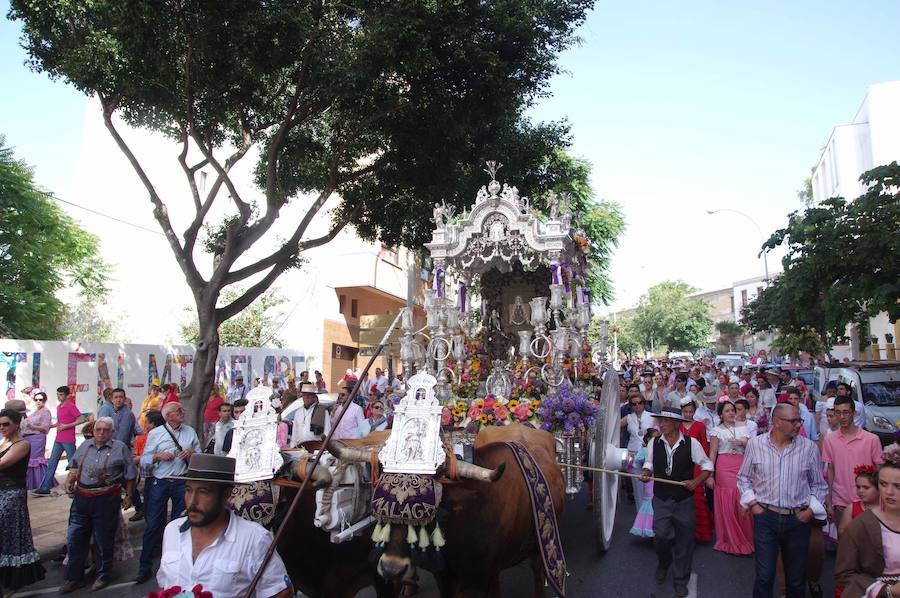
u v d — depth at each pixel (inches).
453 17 423.8
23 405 276.1
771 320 912.9
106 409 426.0
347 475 166.4
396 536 148.9
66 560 293.0
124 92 434.6
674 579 263.3
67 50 414.9
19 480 260.2
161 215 458.0
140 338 835.4
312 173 560.1
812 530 245.0
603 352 432.5
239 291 900.0
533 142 598.5
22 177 676.1
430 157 487.5
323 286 964.0
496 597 181.6
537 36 482.0
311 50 394.0
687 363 1339.8
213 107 434.6
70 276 783.7
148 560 296.0
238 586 121.3
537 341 328.2
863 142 1450.5
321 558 169.0
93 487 287.9
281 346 930.1
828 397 456.4
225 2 360.5
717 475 329.1
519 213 340.2
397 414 160.2
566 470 287.6
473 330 417.1
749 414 433.4
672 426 269.1
